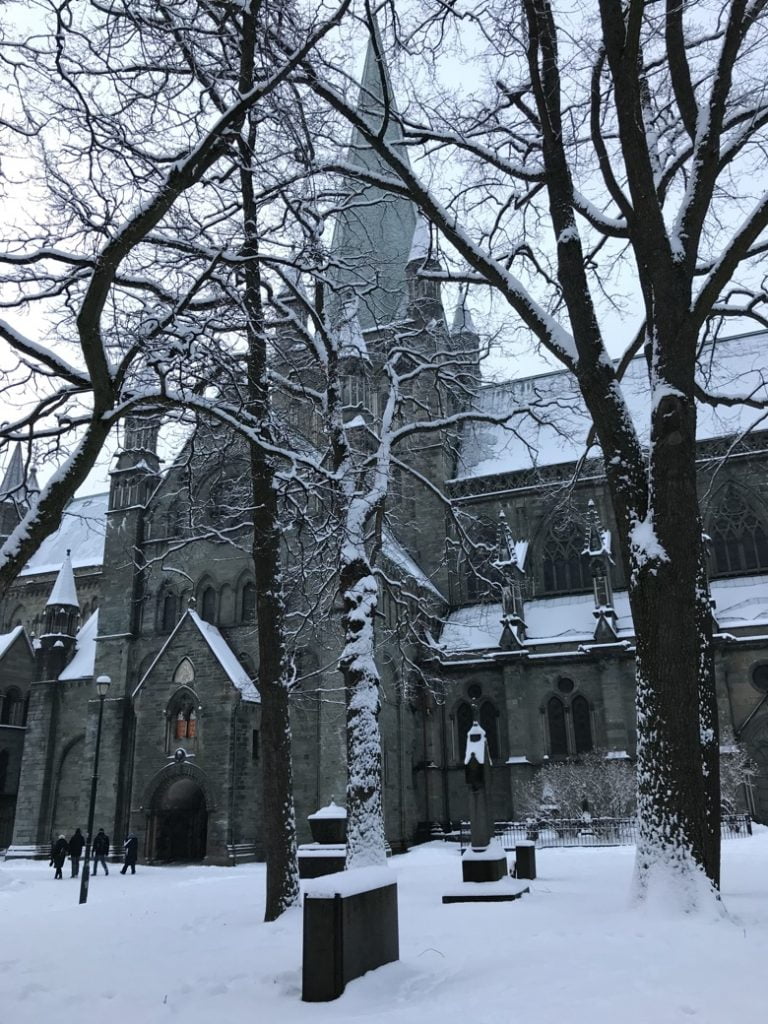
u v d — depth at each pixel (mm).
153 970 11656
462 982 9086
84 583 66500
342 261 23344
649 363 15609
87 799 45469
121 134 14742
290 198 20047
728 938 9969
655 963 8852
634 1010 7145
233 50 15430
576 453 55344
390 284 50188
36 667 52594
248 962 11773
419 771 48000
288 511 22859
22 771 50656
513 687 47625
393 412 23438
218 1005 9297
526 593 54062
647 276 14781
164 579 47594
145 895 23781
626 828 40031
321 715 39438
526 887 18047
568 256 15453
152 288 15938
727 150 15492
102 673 47250
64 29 13180
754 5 14258
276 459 19406
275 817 17438
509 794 47094
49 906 24812
